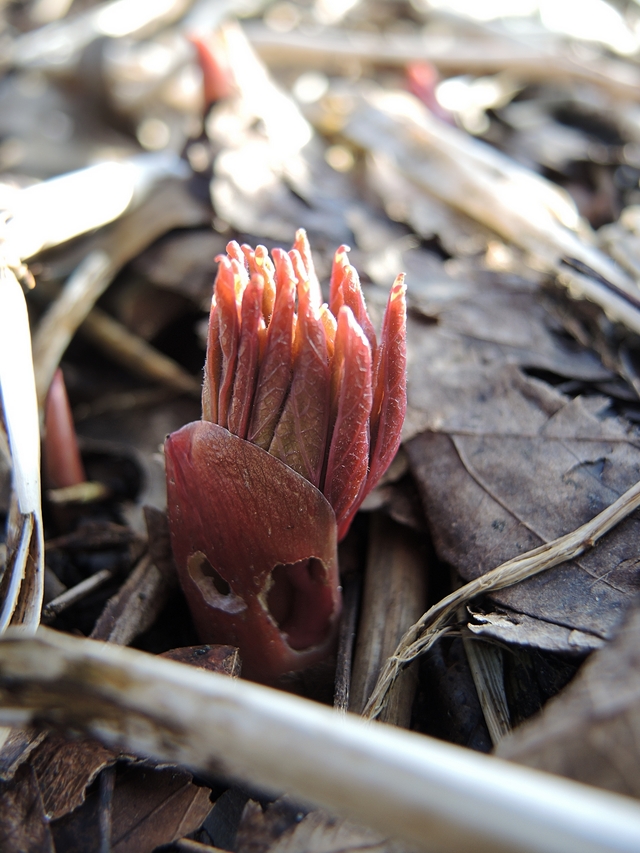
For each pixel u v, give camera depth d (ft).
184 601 0.26
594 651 0.19
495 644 0.22
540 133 0.47
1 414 0.25
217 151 0.40
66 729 0.16
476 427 0.27
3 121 0.54
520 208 0.37
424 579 0.25
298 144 0.42
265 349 0.19
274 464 0.19
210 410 0.20
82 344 0.40
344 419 0.19
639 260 0.33
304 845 0.17
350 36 0.58
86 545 0.28
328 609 0.22
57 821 0.18
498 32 0.55
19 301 0.26
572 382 0.29
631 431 0.25
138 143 0.54
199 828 0.19
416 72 0.48
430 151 0.42
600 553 0.22
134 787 0.19
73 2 0.63
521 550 0.23
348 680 0.23
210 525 0.20
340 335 0.19
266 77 0.45
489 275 0.35
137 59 0.54
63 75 0.55
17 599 0.21
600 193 0.43
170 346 0.40
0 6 0.64
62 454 0.30
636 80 0.50
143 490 0.32
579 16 0.55
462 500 0.25
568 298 0.32
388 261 0.35
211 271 0.36
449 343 0.30
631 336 0.30
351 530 0.28
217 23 0.53
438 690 0.23
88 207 0.34
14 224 0.30
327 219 0.38
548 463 0.25
